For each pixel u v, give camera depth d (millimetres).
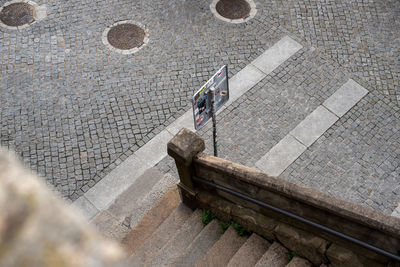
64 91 9891
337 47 10500
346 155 8727
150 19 11117
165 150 9047
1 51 10586
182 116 9523
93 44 10695
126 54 10500
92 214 8266
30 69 10266
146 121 9461
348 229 4078
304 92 9727
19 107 9648
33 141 9180
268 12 11195
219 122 9336
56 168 8844
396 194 8188
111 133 9281
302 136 9039
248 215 5281
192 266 5691
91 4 11406
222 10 11250
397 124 9156
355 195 8203
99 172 8797
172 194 7387
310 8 11234
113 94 9836
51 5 11406
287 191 4316
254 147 8969
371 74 9992
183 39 10758
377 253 4043
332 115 9320
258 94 9742
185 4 11336
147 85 9984
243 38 10750
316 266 4777
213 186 5426
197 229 6121
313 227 4531
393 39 10609
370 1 11312
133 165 8867
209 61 10375
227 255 5477
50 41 10781
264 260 4980
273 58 10367
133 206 8164
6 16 11219
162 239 6457
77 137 9227
